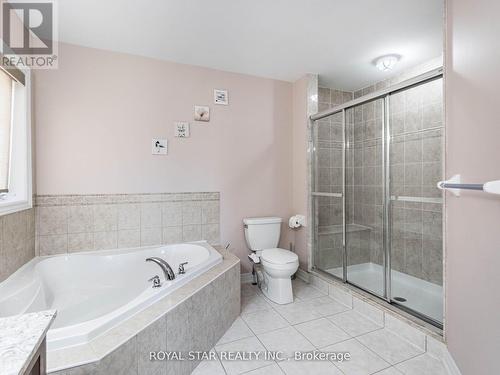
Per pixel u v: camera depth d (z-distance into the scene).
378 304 2.16
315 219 3.10
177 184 2.71
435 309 2.09
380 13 1.95
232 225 2.98
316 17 1.99
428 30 2.18
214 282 1.87
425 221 2.53
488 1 1.09
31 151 2.09
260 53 2.55
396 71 3.00
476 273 1.22
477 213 1.21
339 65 2.83
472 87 1.23
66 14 1.91
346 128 2.76
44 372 0.62
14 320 0.62
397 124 2.41
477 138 1.19
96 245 2.40
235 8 1.87
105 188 2.42
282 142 3.25
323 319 2.20
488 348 1.10
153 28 2.11
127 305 1.38
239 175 3.01
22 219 1.95
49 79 2.23
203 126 2.82
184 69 2.73
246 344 1.86
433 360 1.66
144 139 2.56
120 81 2.47
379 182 2.76
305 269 3.10
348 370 1.59
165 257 2.54
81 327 1.16
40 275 1.94
